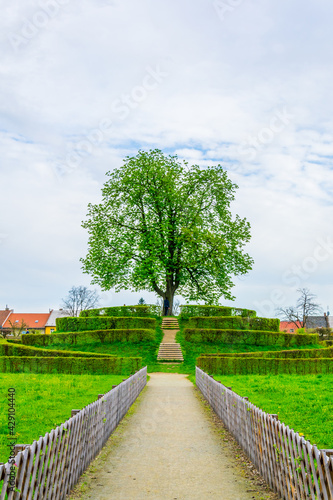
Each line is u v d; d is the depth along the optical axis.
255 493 7.33
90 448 9.09
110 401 11.87
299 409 13.89
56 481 6.54
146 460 9.36
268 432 7.81
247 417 9.65
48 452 6.10
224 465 8.98
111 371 28.80
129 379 16.97
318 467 5.37
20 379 23.25
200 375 22.48
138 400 19.17
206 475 8.31
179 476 8.25
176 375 32.41
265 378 24.22
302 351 35.94
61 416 13.02
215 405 15.69
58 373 28.84
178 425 13.35
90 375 27.12
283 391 17.83
